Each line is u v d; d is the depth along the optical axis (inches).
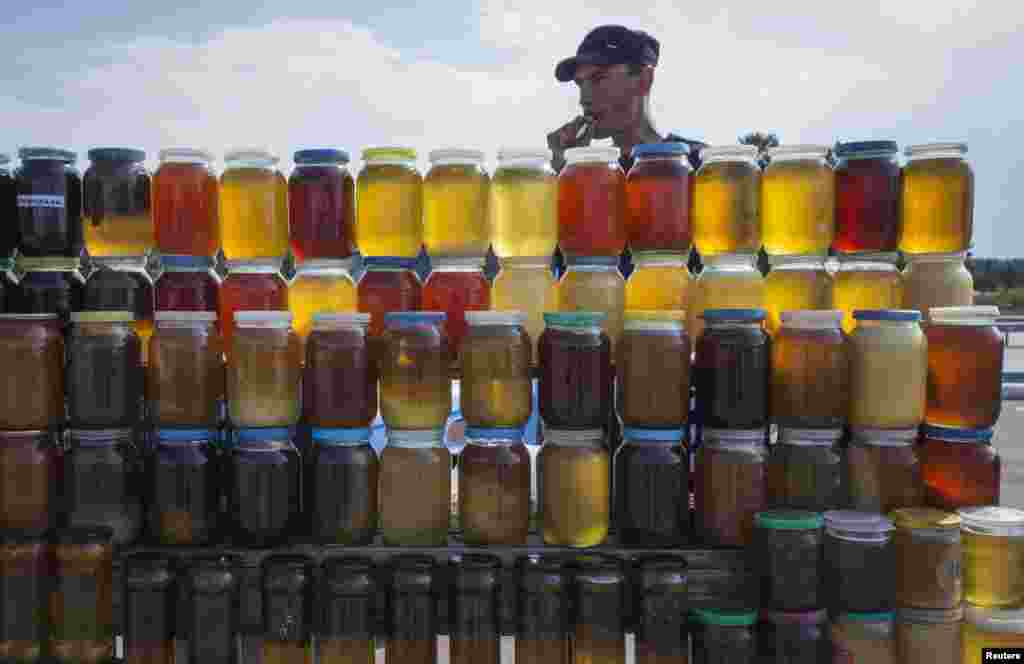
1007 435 306.0
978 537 71.9
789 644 67.6
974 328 76.5
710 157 80.8
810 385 73.1
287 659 68.7
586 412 72.4
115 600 72.6
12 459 70.4
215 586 69.0
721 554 72.2
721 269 79.0
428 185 81.0
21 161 77.9
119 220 77.4
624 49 120.9
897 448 74.7
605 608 68.5
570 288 79.2
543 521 73.5
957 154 78.7
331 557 71.3
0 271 76.9
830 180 79.6
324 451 73.1
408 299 79.7
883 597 68.9
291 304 80.7
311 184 79.1
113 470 71.7
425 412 72.9
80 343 72.1
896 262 82.0
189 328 73.4
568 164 81.2
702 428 74.2
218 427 75.4
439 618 72.3
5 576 68.9
